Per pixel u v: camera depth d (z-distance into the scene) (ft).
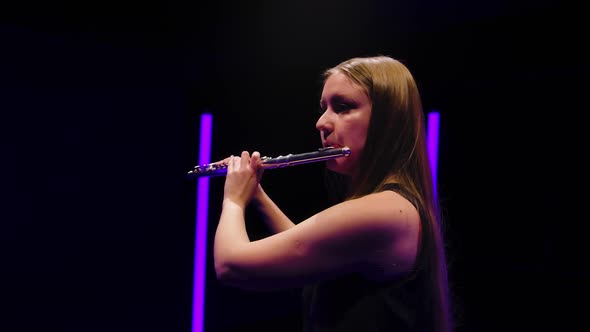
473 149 12.59
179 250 13.73
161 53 11.57
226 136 13.55
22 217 11.29
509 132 12.22
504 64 9.80
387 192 2.94
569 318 11.99
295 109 12.59
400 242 2.84
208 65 12.17
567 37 9.07
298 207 13.94
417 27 9.91
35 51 10.40
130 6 9.02
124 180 12.80
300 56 10.86
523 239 12.59
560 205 11.98
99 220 12.45
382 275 2.84
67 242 11.98
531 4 9.11
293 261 2.77
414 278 2.89
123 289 12.86
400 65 3.22
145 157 13.10
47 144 11.51
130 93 12.71
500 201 12.65
